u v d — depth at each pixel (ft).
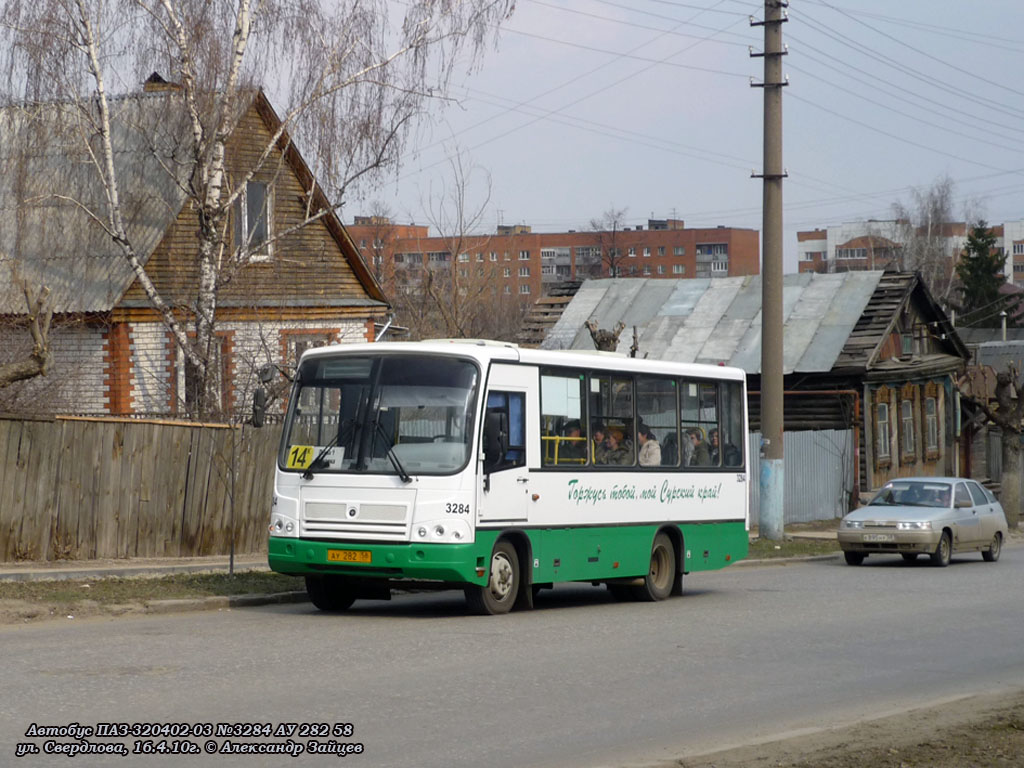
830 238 495.41
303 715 30.96
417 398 51.34
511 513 52.80
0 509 60.23
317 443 52.24
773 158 94.58
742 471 69.21
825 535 109.91
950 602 61.26
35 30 82.58
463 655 41.19
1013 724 31.24
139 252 97.14
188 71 85.10
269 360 90.79
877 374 136.77
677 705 34.06
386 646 42.68
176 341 93.86
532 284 450.30
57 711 30.53
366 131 87.40
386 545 50.14
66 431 63.00
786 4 93.20
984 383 167.84
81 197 93.25
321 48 87.35
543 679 37.27
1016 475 138.82
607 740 29.63
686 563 64.23
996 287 296.30
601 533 58.13
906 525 86.38
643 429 61.52
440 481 50.21
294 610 53.98
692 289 152.56
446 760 27.20
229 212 94.07
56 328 94.17
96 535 64.44
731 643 45.96
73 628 46.03
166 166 89.51
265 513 72.90
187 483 68.64
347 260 112.57
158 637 43.65
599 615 54.54
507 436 51.83
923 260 314.14
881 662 42.16
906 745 28.91
